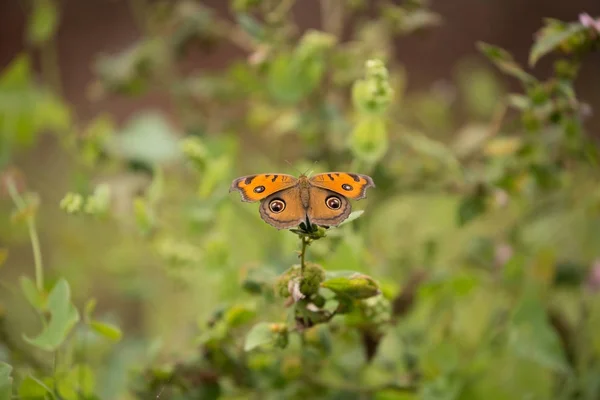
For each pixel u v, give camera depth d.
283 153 1.32
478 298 1.27
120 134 1.28
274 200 0.99
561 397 1.19
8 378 1.01
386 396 1.12
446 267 1.24
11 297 1.29
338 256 1.08
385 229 1.30
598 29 1.08
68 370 1.07
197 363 1.08
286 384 1.09
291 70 1.19
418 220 1.40
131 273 1.40
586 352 1.22
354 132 1.09
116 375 1.20
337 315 1.04
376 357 1.12
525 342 1.15
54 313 1.04
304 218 0.99
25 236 1.39
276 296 1.03
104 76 1.30
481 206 1.17
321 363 1.11
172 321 1.41
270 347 1.04
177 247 1.17
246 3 1.20
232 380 1.09
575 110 1.10
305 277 1.01
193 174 1.27
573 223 1.29
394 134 1.19
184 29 1.28
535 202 1.24
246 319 1.07
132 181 1.26
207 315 1.10
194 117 1.34
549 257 1.19
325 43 1.19
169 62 1.31
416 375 1.12
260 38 1.19
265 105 1.28
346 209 0.99
